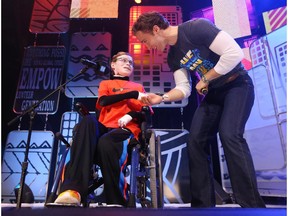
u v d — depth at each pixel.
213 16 3.03
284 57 2.32
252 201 1.27
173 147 2.78
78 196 1.19
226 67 1.38
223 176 2.66
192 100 3.29
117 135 1.48
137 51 3.16
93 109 3.44
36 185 2.71
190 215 0.55
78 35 3.28
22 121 3.35
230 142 1.36
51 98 3.04
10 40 3.47
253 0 2.99
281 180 2.21
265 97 2.45
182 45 1.53
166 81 3.03
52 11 3.34
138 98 1.66
